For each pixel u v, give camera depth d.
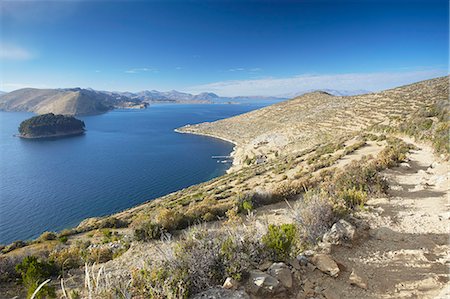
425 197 11.14
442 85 71.12
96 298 4.14
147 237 11.39
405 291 4.79
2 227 56.03
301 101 170.12
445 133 24.56
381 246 6.69
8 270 9.50
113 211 63.97
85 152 137.62
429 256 6.02
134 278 4.73
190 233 6.27
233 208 13.44
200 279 4.73
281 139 97.62
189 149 136.75
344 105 105.19
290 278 4.92
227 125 191.50
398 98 78.69
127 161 115.06
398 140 34.44
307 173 27.98
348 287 4.96
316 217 7.70
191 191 52.28
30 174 97.94
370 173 13.37
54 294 6.47
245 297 4.15
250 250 5.50
